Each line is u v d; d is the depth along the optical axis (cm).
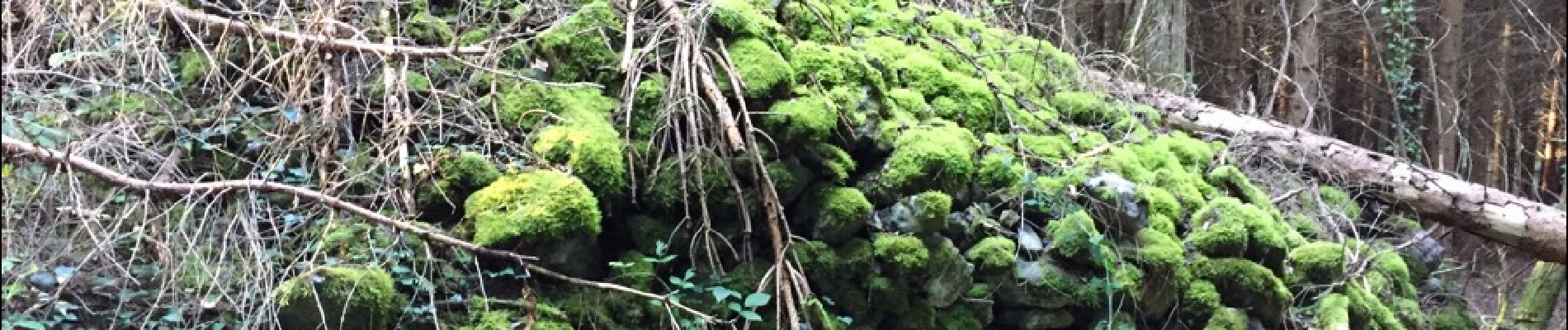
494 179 279
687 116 293
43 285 231
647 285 283
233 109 289
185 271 239
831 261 297
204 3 297
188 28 280
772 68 308
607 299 276
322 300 235
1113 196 341
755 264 295
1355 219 470
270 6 318
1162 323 340
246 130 282
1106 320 325
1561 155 1162
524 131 296
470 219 269
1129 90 526
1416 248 479
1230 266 346
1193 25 1098
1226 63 1114
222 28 288
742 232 295
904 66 388
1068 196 344
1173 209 366
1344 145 502
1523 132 1231
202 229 242
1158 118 500
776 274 285
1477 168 1155
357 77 291
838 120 315
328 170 276
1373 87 1130
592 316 271
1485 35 1255
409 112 279
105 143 252
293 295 232
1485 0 1205
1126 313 327
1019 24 642
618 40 322
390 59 295
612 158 286
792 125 299
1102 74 529
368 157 280
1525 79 1207
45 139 252
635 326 277
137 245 226
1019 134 385
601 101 309
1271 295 344
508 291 268
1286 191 471
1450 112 952
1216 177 430
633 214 294
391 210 271
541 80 311
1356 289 387
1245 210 364
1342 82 1233
